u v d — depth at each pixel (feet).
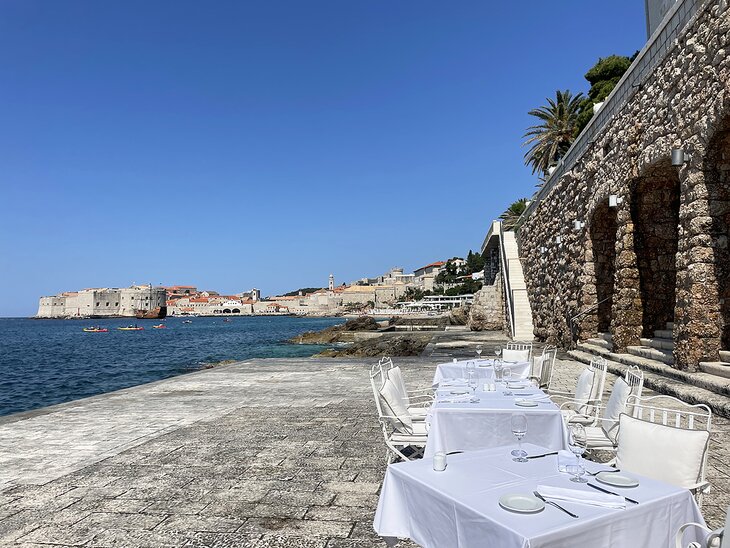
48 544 14.60
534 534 8.26
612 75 132.87
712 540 9.19
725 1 28.94
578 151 63.36
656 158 39.47
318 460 22.29
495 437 18.97
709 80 31.01
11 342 249.34
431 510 10.52
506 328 115.75
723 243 32.45
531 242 95.35
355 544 14.23
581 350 60.44
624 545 9.21
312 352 149.28
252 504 17.34
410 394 38.01
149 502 17.74
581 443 14.90
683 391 30.78
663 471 12.60
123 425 30.37
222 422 30.58
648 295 47.42
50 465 22.41
